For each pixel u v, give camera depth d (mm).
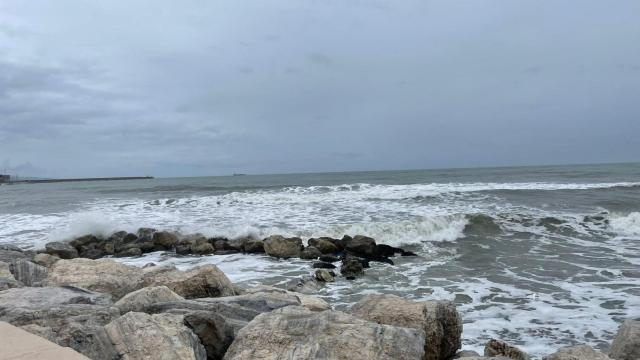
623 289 9586
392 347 3951
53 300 4949
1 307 4590
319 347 3873
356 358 3805
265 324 4312
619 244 14336
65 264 7215
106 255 14648
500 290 9664
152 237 15695
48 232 17562
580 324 7590
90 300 5117
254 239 15281
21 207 26234
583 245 14242
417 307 5176
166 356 3766
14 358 2758
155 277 6746
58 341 3709
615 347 5164
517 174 52062
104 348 3781
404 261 12609
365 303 5512
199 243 14727
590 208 19703
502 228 16234
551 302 8805
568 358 4547
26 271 7367
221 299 5652
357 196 24625
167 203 24375
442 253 13445
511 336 7078
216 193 33250
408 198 23469
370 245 13398
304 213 19922
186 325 4223
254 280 10773
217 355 4250
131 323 4086
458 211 19062
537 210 19234
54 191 46812
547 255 12953
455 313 5449
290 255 13398
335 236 15359
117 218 19781
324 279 10695
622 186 28094
